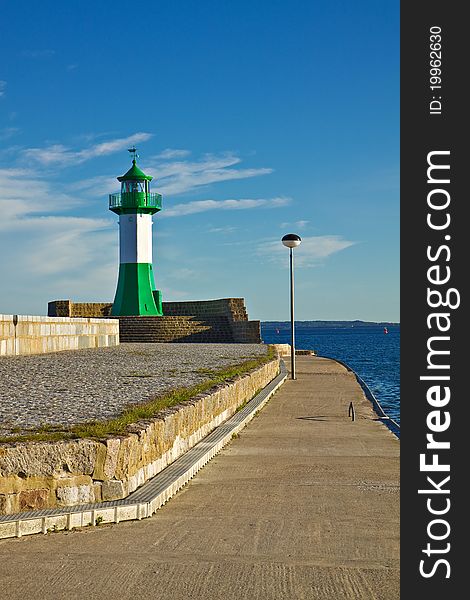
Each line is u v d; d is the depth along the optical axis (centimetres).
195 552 760
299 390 2745
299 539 813
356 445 1504
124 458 914
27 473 840
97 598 636
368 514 930
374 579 695
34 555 740
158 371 2103
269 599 639
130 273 5925
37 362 2362
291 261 3338
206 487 1080
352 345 14075
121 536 807
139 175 5900
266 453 1392
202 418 1433
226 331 5334
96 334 3603
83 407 1264
